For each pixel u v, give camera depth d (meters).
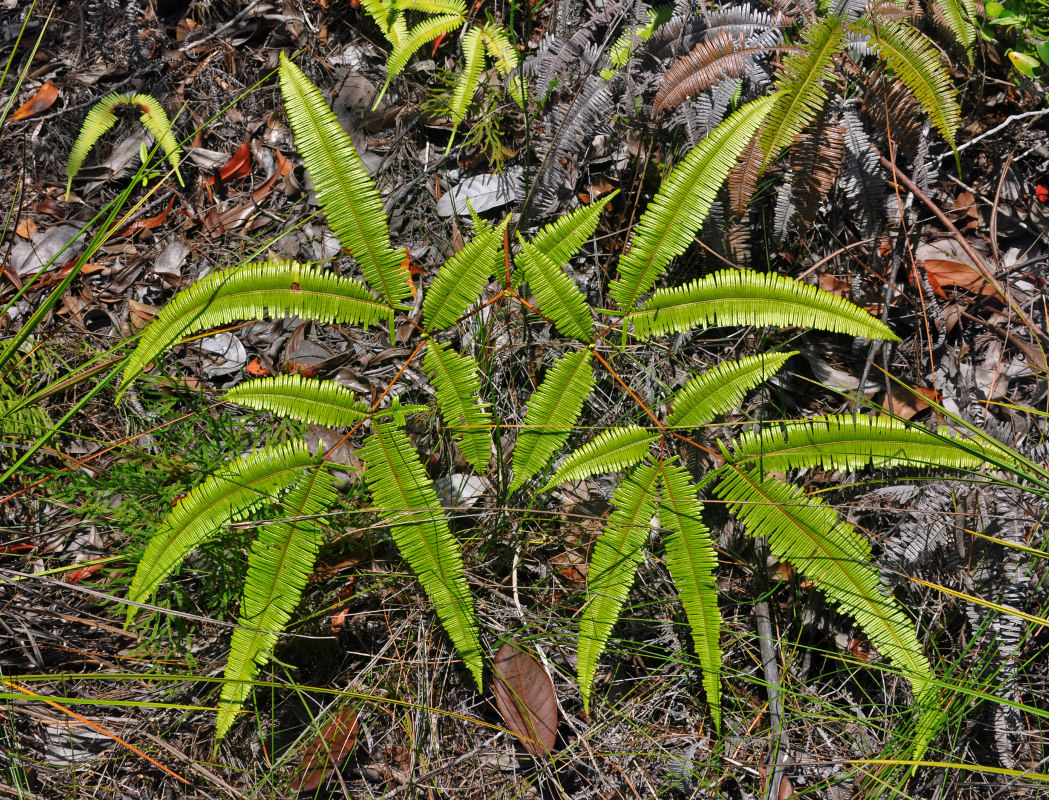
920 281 1.54
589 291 1.58
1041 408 1.52
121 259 1.64
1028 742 1.46
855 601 1.38
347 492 1.52
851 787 1.45
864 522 1.51
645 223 1.41
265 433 1.55
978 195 1.57
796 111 1.41
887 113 1.46
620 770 1.47
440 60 1.66
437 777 1.47
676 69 1.46
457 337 1.58
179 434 1.54
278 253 1.62
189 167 1.66
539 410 1.42
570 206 1.59
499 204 1.61
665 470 1.41
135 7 1.67
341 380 1.58
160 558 1.38
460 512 1.52
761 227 1.56
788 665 1.48
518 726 1.46
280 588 1.38
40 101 1.68
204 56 1.70
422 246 1.61
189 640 1.48
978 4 1.52
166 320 1.41
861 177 1.48
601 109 1.51
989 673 1.45
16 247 1.64
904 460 1.39
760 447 1.41
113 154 1.67
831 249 1.56
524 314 1.55
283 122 1.67
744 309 1.41
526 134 1.56
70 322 1.61
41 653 1.51
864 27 1.43
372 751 1.48
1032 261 1.54
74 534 1.54
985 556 1.46
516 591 1.48
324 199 1.39
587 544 1.51
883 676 1.48
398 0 1.61
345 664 1.51
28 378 1.58
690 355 1.57
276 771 1.47
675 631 1.50
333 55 1.68
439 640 1.50
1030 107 1.56
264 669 1.49
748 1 1.53
